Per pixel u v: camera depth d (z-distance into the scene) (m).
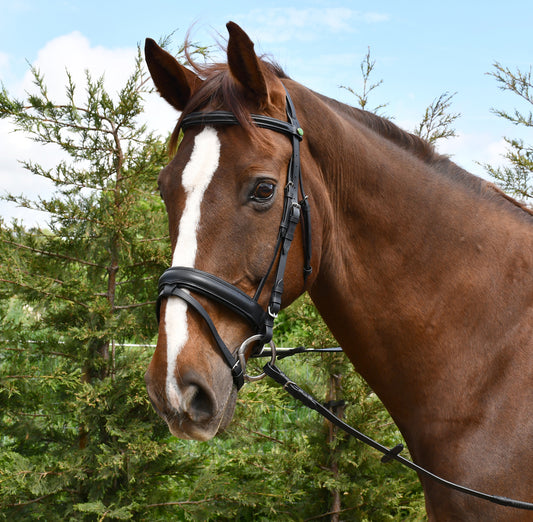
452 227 1.82
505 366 1.70
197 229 1.48
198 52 3.09
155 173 3.36
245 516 3.76
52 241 3.35
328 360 3.47
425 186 1.85
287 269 1.64
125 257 3.40
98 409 3.22
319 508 3.60
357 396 3.55
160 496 3.35
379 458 3.53
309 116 1.77
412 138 1.94
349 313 1.84
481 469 1.63
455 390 1.73
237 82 1.64
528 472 1.59
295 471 3.38
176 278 1.46
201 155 1.53
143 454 3.24
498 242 1.83
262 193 1.53
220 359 1.49
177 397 1.38
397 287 1.80
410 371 1.80
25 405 3.37
